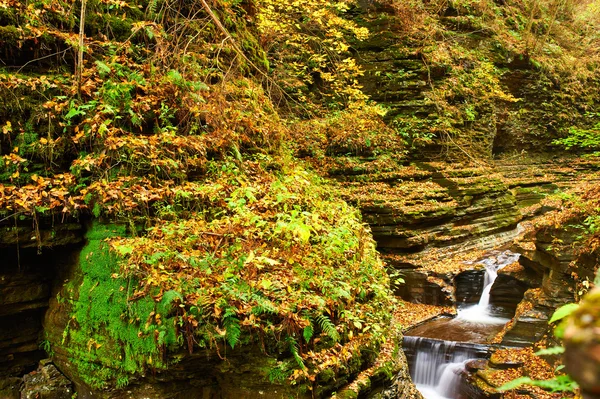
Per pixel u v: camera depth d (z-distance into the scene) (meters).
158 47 6.66
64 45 5.82
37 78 5.37
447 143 15.88
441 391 8.79
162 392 4.59
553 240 9.37
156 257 4.57
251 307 4.38
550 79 20.09
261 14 12.56
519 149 19.83
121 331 4.66
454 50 17.25
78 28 6.13
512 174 18.09
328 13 14.05
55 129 5.38
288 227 5.00
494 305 11.34
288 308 4.46
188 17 7.47
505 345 8.83
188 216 5.64
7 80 5.10
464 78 17.08
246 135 7.35
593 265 7.73
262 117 7.98
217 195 5.84
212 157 6.61
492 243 14.09
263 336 4.38
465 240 13.66
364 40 16.64
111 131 5.48
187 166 6.05
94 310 4.91
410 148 15.54
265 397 4.47
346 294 5.02
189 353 4.33
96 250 5.15
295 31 15.62
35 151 5.20
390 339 6.04
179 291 4.35
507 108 19.36
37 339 5.55
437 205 13.14
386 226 12.55
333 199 9.05
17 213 4.89
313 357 4.54
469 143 16.78
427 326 10.46
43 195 5.03
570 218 9.34
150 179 5.62
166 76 6.43
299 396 4.36
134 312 4.57
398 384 5.76
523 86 19.75
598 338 0.88
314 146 13.72
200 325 4.28
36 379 5.35
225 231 5.26
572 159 19.75
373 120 15.02
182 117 6.46
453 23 18.17
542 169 18.94
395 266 12.28
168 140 5.84
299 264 5.22
